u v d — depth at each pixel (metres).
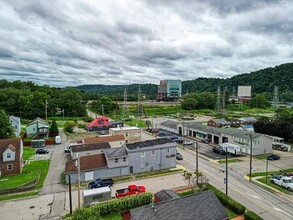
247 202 31.61
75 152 46.81
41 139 63.69
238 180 39.22
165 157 45.22
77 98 121.94
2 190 33.75
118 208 28.89
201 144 65.56
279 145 61.06
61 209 29.69
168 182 38.47
